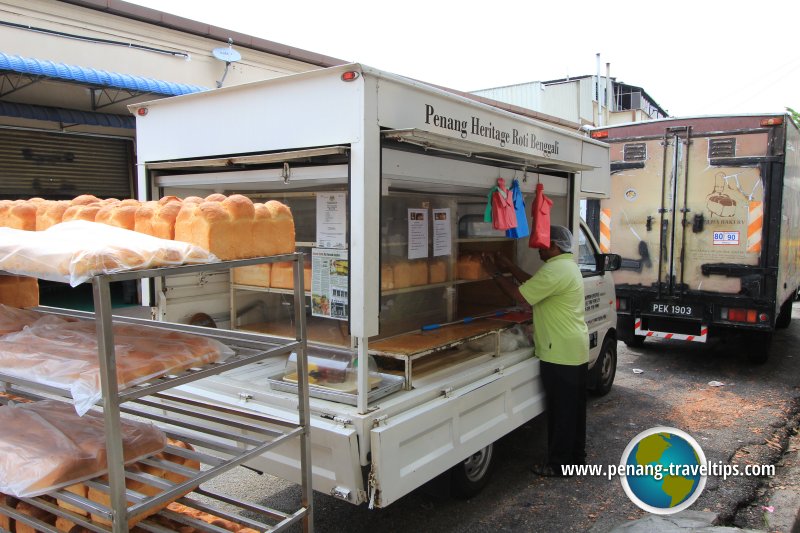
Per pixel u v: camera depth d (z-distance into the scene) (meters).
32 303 2.97
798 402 5.64
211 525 2.12
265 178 3.06
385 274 3.50
